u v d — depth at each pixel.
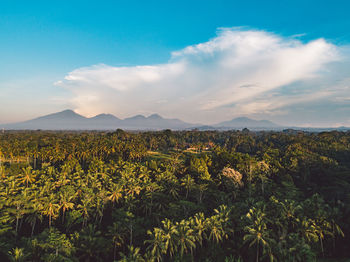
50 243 43.22
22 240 47.56
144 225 59.12
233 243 49.97
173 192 71.38
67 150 117.88
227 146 187.38
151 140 176.50
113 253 52.66
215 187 75.38
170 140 190.50
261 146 166.00
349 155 108.56
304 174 87.50
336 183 72.88
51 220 60.19
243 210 55.81
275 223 48.84
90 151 118.38
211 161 95.62
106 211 68.69
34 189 68.62
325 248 49.47
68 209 62.47
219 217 50.81
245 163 86.94
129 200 65.81
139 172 86.50
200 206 63.00
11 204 57.12
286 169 92.00
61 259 40.69
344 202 57.97
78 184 71.38
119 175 86.50
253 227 44.94
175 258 44.88
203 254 48.88
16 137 199.00
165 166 92.50
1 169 85.81
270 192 72.31
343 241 50.34
